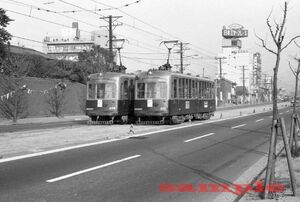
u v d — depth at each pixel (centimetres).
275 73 773
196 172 952
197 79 2986
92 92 2627
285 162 1067
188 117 2839
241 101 12575
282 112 4850
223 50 14250
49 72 5175
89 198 691
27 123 2862
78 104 4225
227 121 3014
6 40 3381
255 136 1864
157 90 2492
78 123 2831
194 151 1319
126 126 2389
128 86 2688
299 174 888
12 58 3353
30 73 4803
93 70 5281
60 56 12975
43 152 1230
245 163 1093
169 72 2511
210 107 3309
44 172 913
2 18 3294
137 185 798
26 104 3375
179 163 1075
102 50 5572
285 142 695
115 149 1327
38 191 735
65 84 3944
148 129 2152
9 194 710
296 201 644
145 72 2559
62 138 1653
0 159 1090
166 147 1405
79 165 1012
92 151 1270
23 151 1248
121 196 709
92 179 847
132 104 2752
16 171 923
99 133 1894
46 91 3666
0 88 3127
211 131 2086
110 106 2562
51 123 2850
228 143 1569
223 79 10244
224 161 1124
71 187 770
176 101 2570
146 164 1046
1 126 2514
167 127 2311
